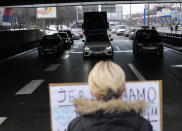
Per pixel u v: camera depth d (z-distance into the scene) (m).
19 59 21.05
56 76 13.13
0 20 62.03
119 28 66.44
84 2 41.22
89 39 21.53
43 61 19.36
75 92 3.32
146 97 3.35
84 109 1.92
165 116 6.82
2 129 6.16
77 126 1.96
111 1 40.41
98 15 34.59
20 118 6.89
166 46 29.08
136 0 39.56
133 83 3.33
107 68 1.98
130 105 1.89
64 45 30.64
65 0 34.97
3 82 11.98
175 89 9.70
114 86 1.92
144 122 1.94
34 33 42.34
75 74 13.54
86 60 19.16
